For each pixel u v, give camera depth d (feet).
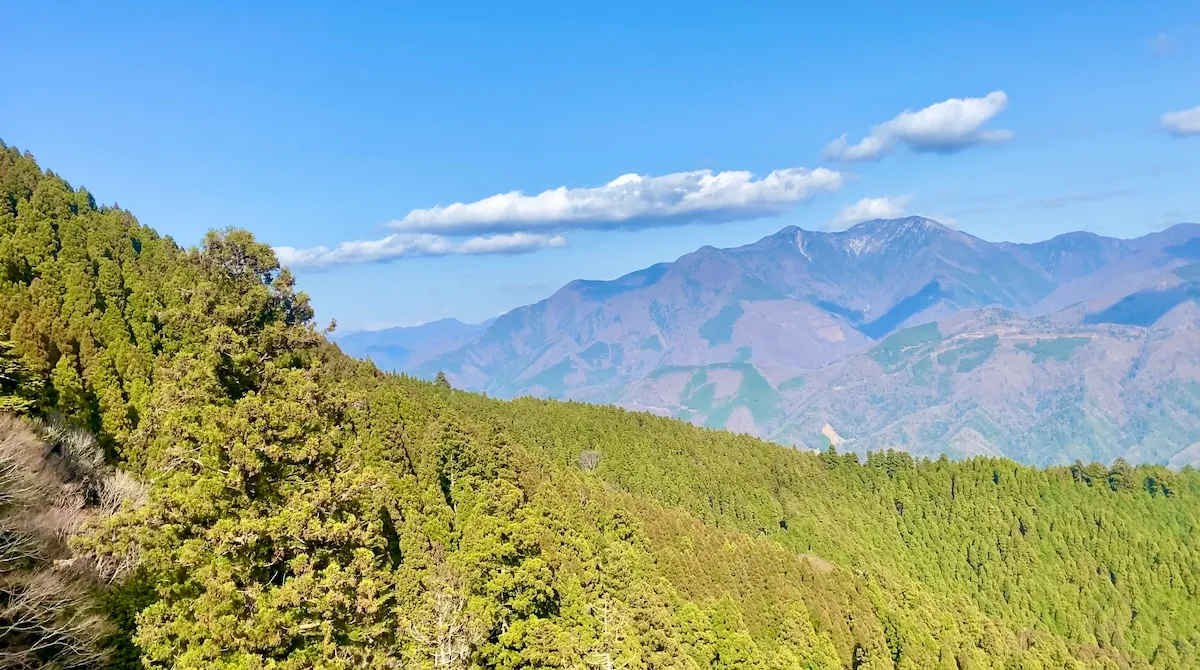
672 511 360.69
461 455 249.34
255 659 67.10
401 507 197.47
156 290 280.10
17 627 73.31
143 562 78.54
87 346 217.56
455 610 118.32
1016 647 359.87
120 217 352.69
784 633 263.70
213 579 68.69
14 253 249.14
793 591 298.56
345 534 76.69
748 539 353.51
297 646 73.00
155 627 70.64
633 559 238.68
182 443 80.48
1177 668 470.39
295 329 126.72
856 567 472.85
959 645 337.31
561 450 499.10
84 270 261.65
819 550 496.23
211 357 91.20
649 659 171.42
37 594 74.95
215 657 67.46
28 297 231.30
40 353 193.47
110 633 79.20
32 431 130.00
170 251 347.15
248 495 76.79
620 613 172.45
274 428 79.61
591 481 390.42
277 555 74.33
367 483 81.15
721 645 211.82
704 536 318.65
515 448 327.06
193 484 75.87
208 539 71.31
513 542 129.70
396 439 244.01
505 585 124.77
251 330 128.47
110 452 166.30
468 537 160.45
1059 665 357.82
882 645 300.81
